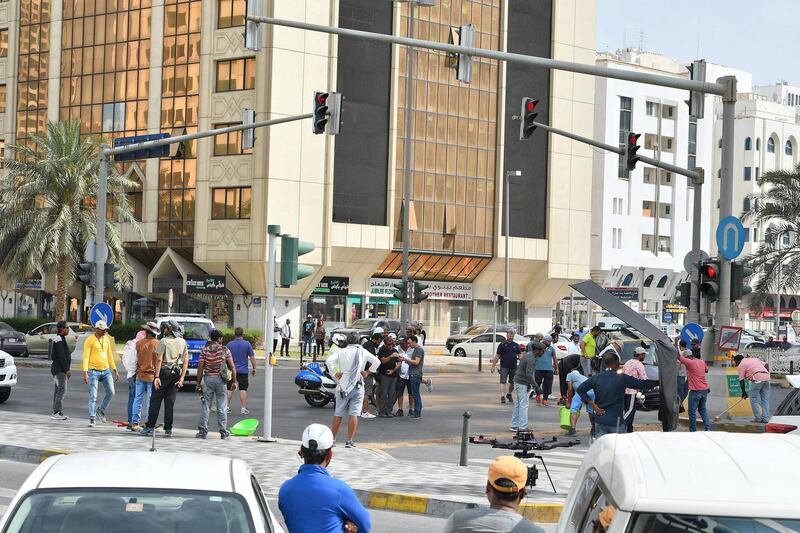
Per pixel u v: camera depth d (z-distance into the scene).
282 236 19.66
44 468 5.92
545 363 29.92
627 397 17.53
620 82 96.06
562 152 72.12
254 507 5.60
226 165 61.00
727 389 24.70
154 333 20.67
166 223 63.06
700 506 4.17
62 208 51.53
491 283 71.81
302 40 60.94
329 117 25.27
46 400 27.56
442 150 67.56
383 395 25.91
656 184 98.62
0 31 69.06
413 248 66.25
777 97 147.12
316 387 27.22
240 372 25.34
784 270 56.16
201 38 62.06
